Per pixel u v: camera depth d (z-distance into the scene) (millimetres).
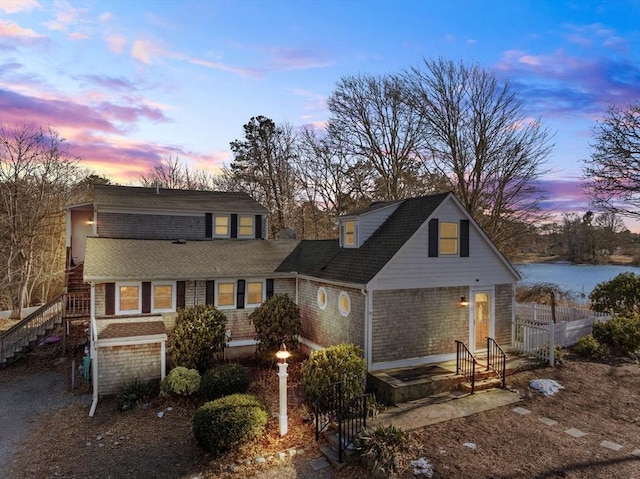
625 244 33906
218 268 16328
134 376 12539
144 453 8930
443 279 13539
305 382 10734
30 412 11633
